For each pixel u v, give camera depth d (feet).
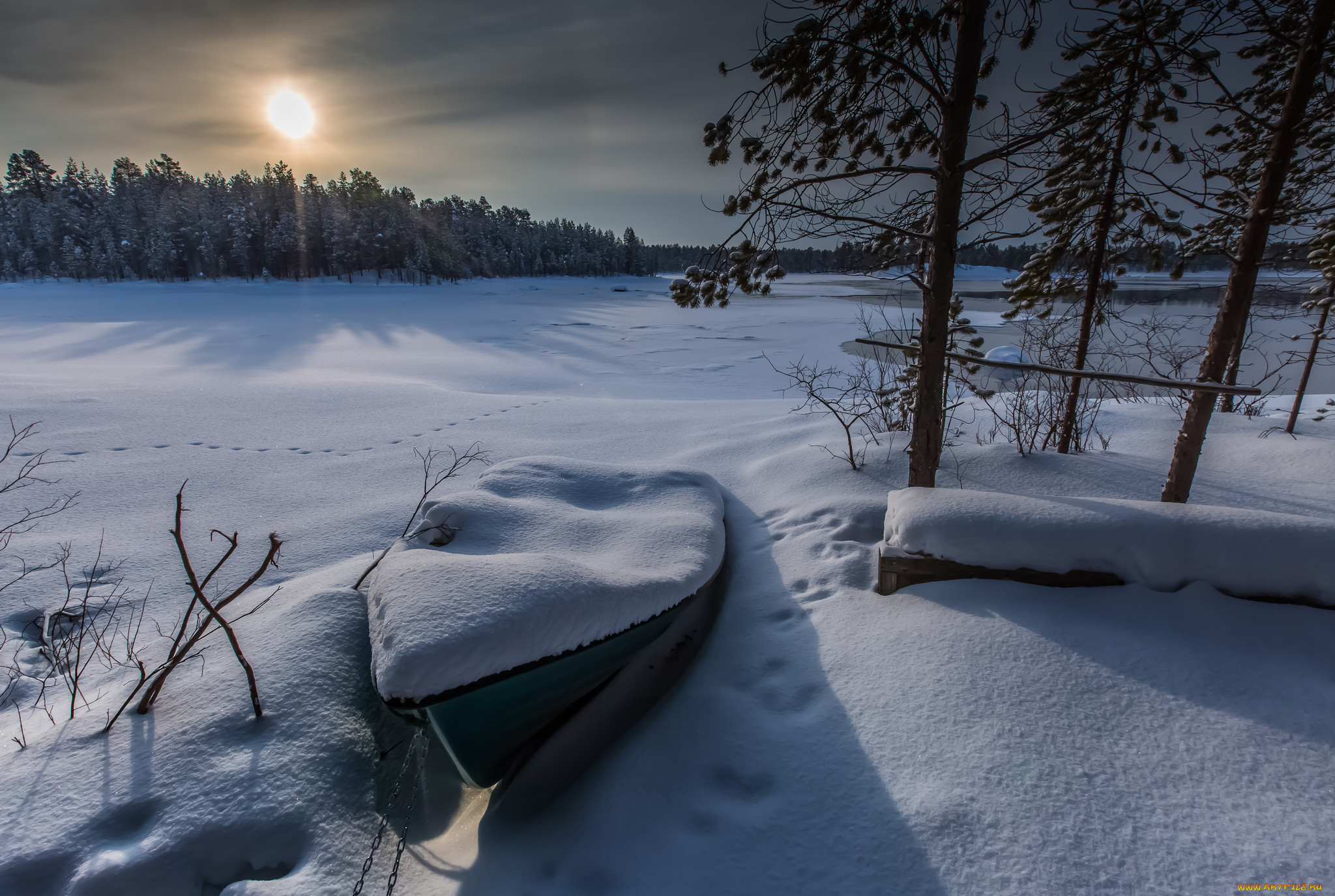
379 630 7.54
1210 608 8.43
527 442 25.44
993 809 6.33
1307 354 20.16
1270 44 14.80
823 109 12.09
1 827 6.62
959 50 10.93
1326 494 14.69
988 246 12.41
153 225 243.60
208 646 9.87
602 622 8.28
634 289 284.41
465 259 285.84
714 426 26.91
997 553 9.55
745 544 14.24
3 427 25.34
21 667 10.32
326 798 7.30
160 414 28.78
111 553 14.67
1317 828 5.74
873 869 6.01
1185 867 5.58
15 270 237.25
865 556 12.03
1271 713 7.00
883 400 22.94
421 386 39.86
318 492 19.20
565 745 8.58
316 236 253.85
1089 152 15.39
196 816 6.79
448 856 7.17
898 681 8.34
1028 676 7.92
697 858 6.42
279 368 57.88
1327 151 15.37
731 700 8.70
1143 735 6.96
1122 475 16.21
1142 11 13.07
